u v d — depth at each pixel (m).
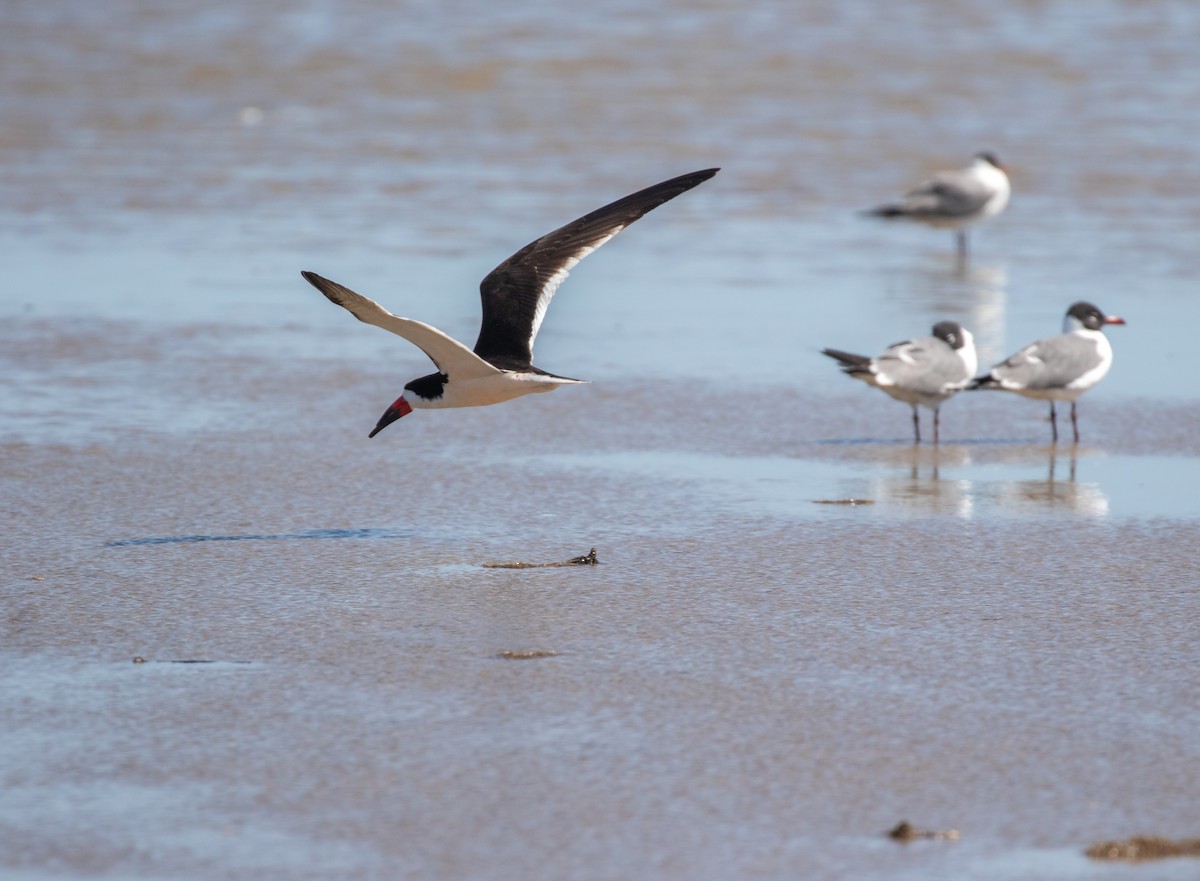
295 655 10.48
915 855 7.93
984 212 27.02
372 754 9.02
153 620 11.15
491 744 9.14
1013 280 24.66
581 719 9.47
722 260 26.22
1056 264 25.52
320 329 21.33
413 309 21.97
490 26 46.69
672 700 9.74
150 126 36.19
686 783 8.67
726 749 9.08
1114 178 31.52
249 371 19.17
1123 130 35.44
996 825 8.22
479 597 11.64
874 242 27.70
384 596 11.67
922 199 27.17
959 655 10.48
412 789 8.60
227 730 9.34
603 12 48.47
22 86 40.06
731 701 9.73
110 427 16.67
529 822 8.24
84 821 8.27
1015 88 39.56
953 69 41.47
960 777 8.73
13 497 14.21
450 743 9.16
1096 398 18.42
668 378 19.31
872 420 17.67
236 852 7.96
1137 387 18.78
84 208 28.61
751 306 23.16
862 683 10.01
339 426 16.98
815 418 17.67
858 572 12.24
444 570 12.30
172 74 41.69
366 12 49.09
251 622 11.11
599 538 13.18
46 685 9.99
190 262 24.95
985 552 12.75
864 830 8.17
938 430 17.20
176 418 17.11
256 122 36.72
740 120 36.62
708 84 40.03
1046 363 16.34
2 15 49.28
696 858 7.90
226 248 25.89
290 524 13.58
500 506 14.16
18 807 8.41
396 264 24.62
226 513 13.88
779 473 15.38
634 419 17.50
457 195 29.69
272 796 8.52
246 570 12.28
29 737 9.23
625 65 42.09
